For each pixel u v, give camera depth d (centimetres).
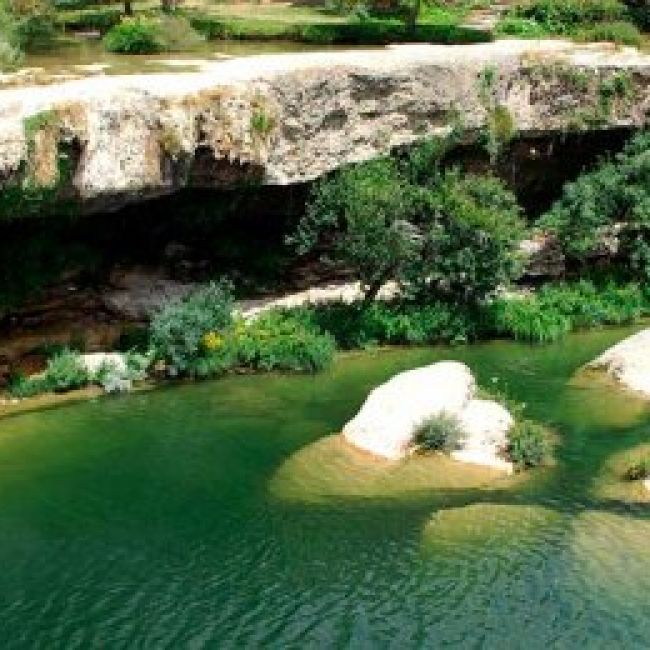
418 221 3400
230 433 2717
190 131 2894
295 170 3206
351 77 3262
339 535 2269
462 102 3484
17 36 3562
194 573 2136
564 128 3734
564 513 2347
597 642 1933
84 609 2025
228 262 3481
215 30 4100
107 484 2462
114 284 3244
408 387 2706
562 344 3403
